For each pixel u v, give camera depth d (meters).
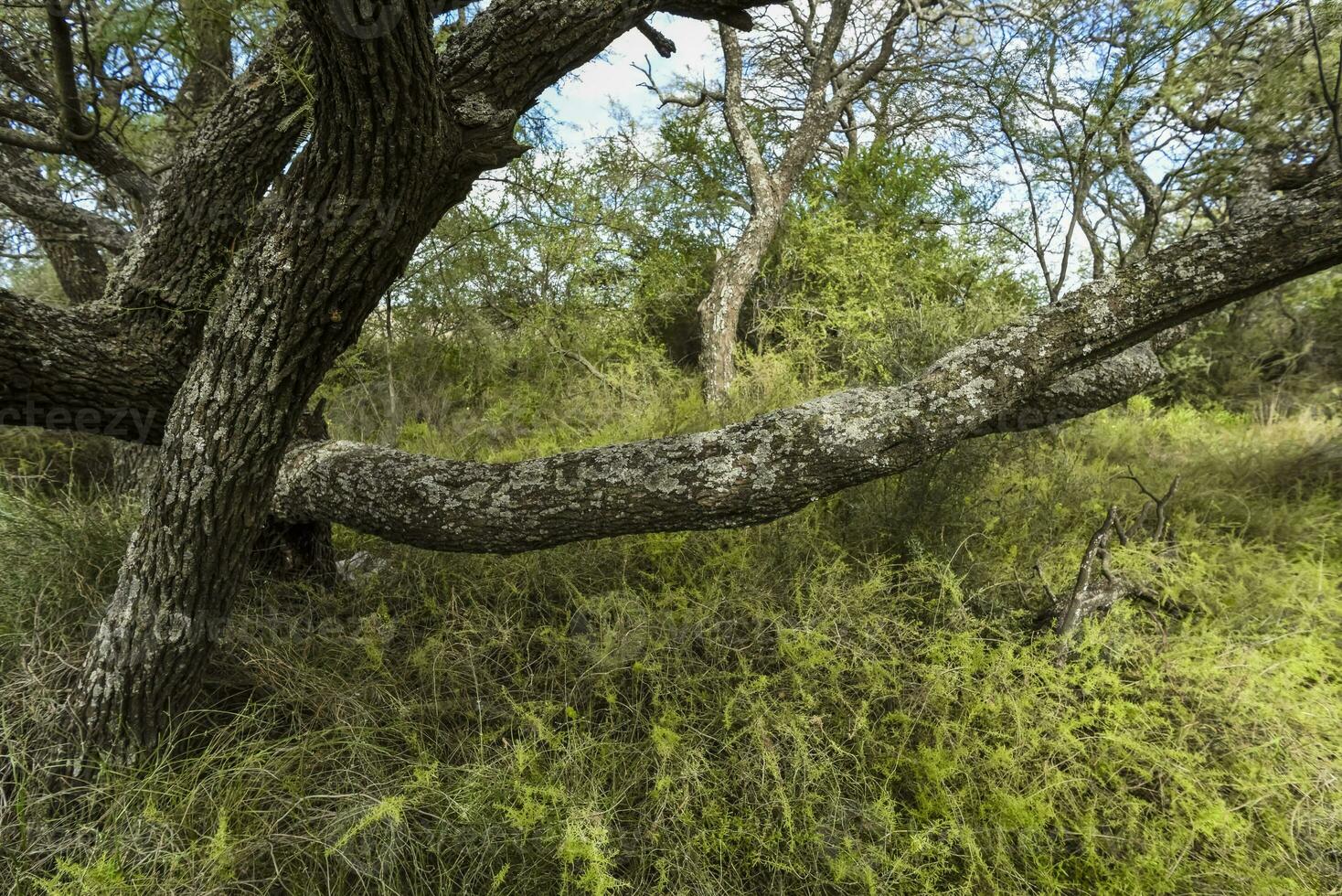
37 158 3.39
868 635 2.31
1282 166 3.56
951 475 3.07
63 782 1.90
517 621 2.60
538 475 1.92
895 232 7.23
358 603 2.72
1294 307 6.20
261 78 2.06
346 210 1.47
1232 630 2.59
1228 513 3.62
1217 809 1.80
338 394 4.21
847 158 7.66
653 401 4.96
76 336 1.93
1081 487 3.67
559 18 1.41
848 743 2.13
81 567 2.56
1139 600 2.68
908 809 1.92
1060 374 1.71
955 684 2.14
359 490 2.10
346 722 2.09
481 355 5.66
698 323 7.34
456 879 1.80
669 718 2.08
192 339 2.13
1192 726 2.14
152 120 3.17
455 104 1.42
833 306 6.39
